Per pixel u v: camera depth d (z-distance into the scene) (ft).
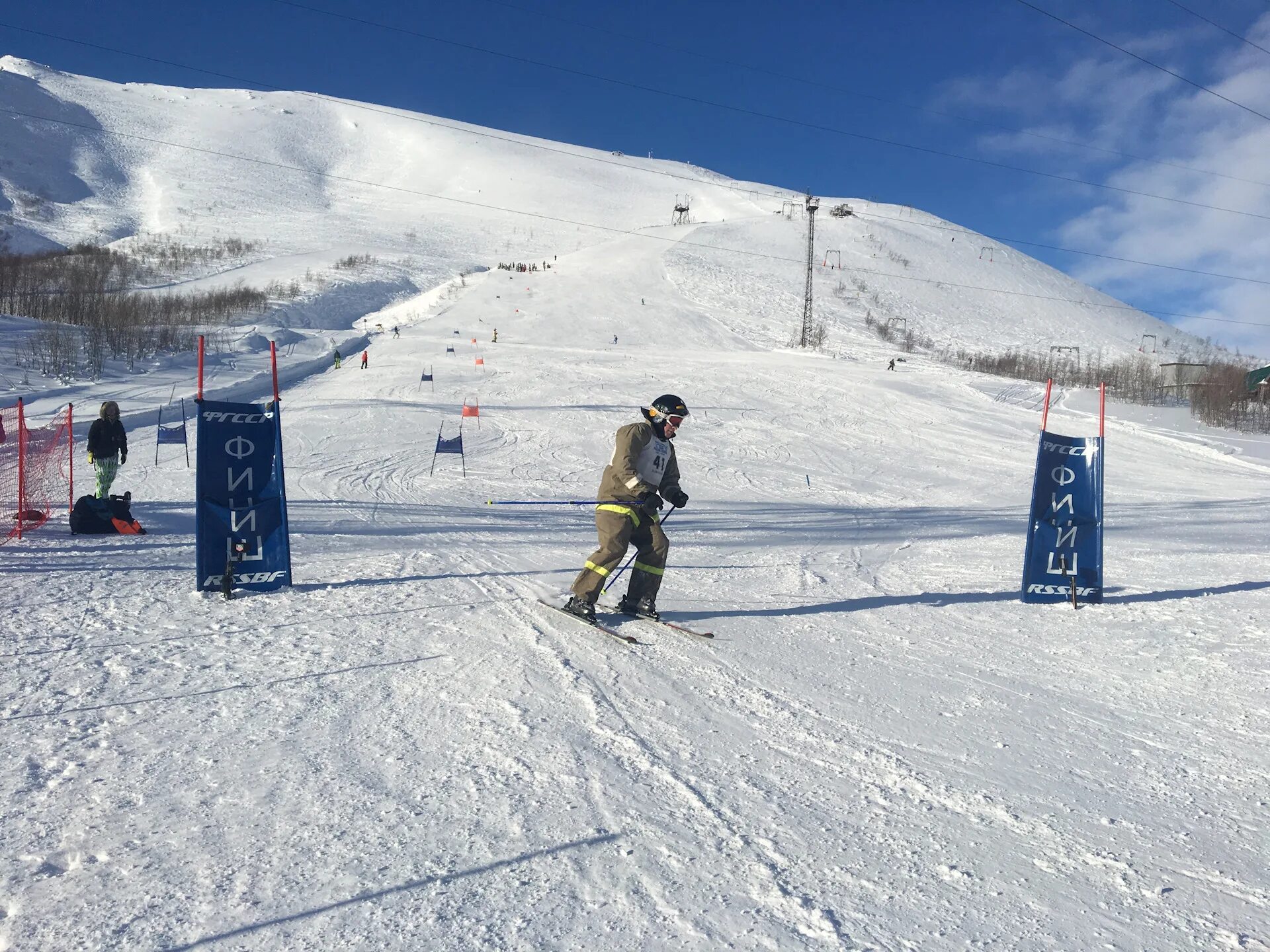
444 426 87.45
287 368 134.31
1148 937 8.27
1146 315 382.42
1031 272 408.05
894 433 101.19
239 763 11.71
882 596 24.79
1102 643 19.13
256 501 22.72
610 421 96.27
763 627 20.59
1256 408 133.80
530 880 8.96
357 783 11.16
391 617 20.13
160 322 172.04
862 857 9.71
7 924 7.94
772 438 94.58
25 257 278.05
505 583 24.57
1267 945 8.15
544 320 216.33
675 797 11.12
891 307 293.64
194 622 19.19
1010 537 39.68
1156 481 80.02
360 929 7.98
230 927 7.97
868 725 14.01
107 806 10.36
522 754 12.30
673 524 43.45
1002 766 12.40
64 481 47.96
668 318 224.74
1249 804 11.25
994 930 8.32
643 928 8.16
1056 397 144.87
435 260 354.95
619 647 18.24
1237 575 26.86
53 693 14.30
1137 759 12.75
